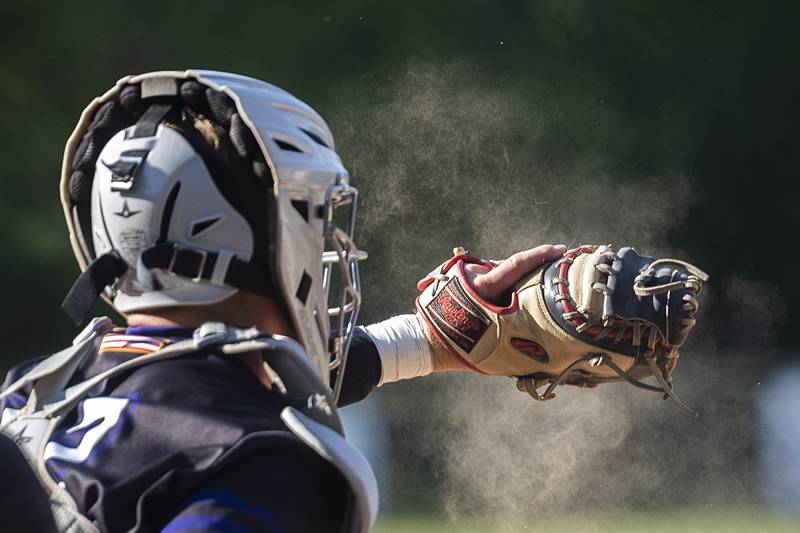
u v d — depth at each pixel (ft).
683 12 159.53
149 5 155.74
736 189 159.84
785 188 161.68
